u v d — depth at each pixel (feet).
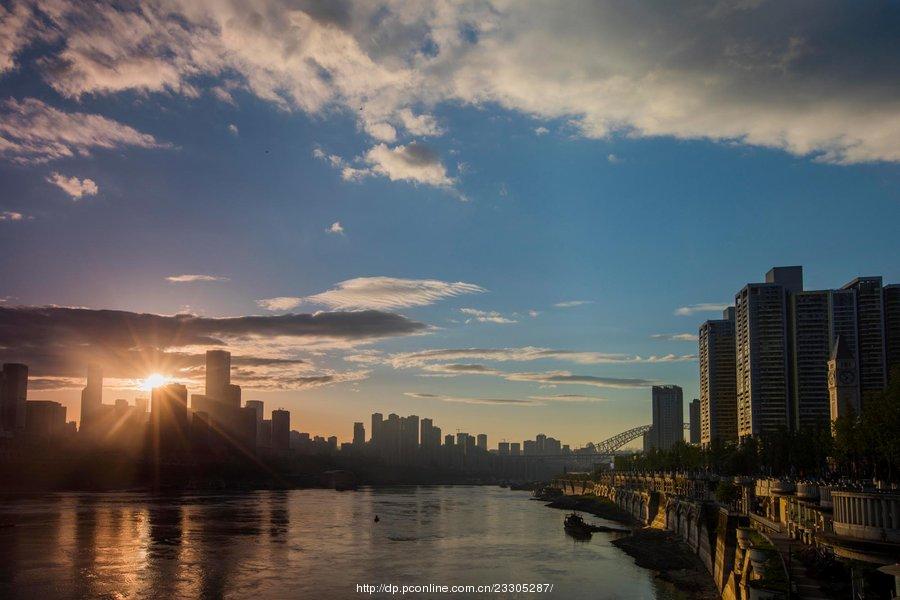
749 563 295.28
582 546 636.89
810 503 331.98
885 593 229.45
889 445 389.60
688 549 563.07
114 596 425.28
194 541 650.02
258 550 598.34
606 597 420.36
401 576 485.56
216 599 418.51
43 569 501.97
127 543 630.33
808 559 274.77
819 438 599.16
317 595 428.15
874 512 245.24
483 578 477.36
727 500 526.57
